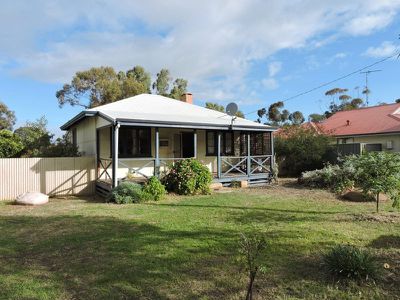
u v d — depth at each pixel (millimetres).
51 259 5480
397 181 7402
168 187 13398
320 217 8266
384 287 4156
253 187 15422
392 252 5410
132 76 40000
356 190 11289
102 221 8234
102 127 14133
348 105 51125
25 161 13648
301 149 19734
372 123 25844
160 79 41531
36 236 6961
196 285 4352
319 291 4102
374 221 7613
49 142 20156
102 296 4086
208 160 17562
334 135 25484
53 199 13078
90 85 37625
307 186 14820
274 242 6066
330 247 5715
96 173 14938
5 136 19156
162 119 13977
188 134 17047
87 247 6059
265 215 8625
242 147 18688
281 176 20531
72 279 4613
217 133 16047
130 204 10953
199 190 13109
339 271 4410
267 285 4309
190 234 6762
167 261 5234
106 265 5113
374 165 7602
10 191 13352
